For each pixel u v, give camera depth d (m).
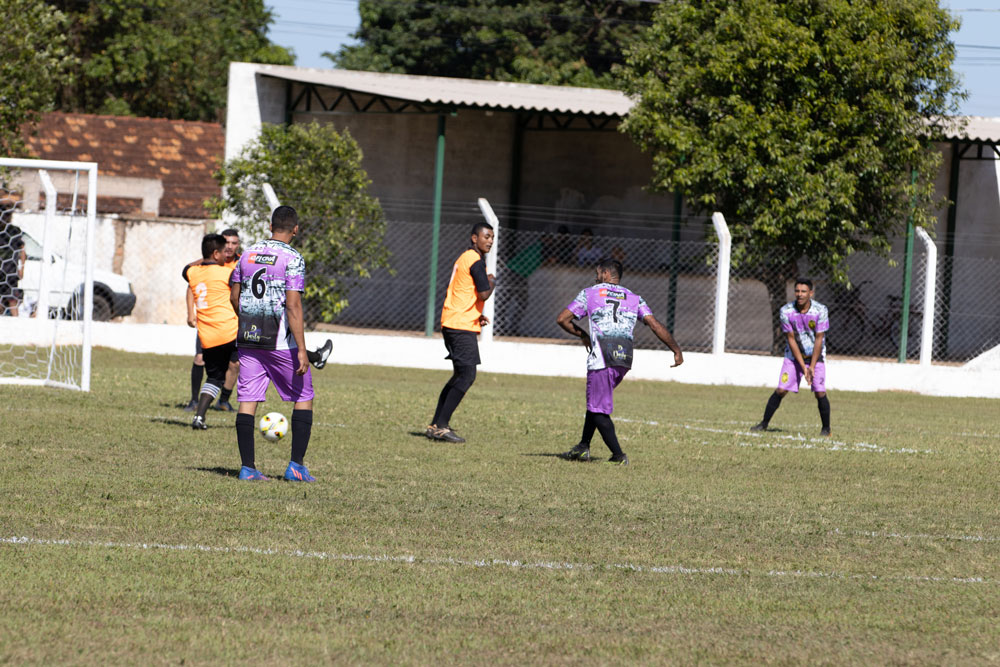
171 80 171.88
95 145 121.00
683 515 28.12
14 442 34.16
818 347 48.09
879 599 20.69
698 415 55.44
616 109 96.38
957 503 31.88
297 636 17.14
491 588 20.39
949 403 71.44
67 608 17.98
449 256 109.00
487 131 109.69
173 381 57.03
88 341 50.44
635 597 20.23
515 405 55.00
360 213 85.81
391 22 164.12
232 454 34.53
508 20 157.38
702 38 86.75
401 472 32.84
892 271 101.19
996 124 103.12
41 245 85.94
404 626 17.92
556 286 101.69
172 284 98.12
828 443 45.56
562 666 16.23
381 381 65.62
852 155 83.00
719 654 17.05
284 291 29.94
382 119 108.56
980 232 104.69
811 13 86.56
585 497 30.08
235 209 86.06
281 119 103.00
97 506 25.50
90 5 167.50
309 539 23.50
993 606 20.42
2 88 86.94
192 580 19.97
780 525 27.38
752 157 83.19
